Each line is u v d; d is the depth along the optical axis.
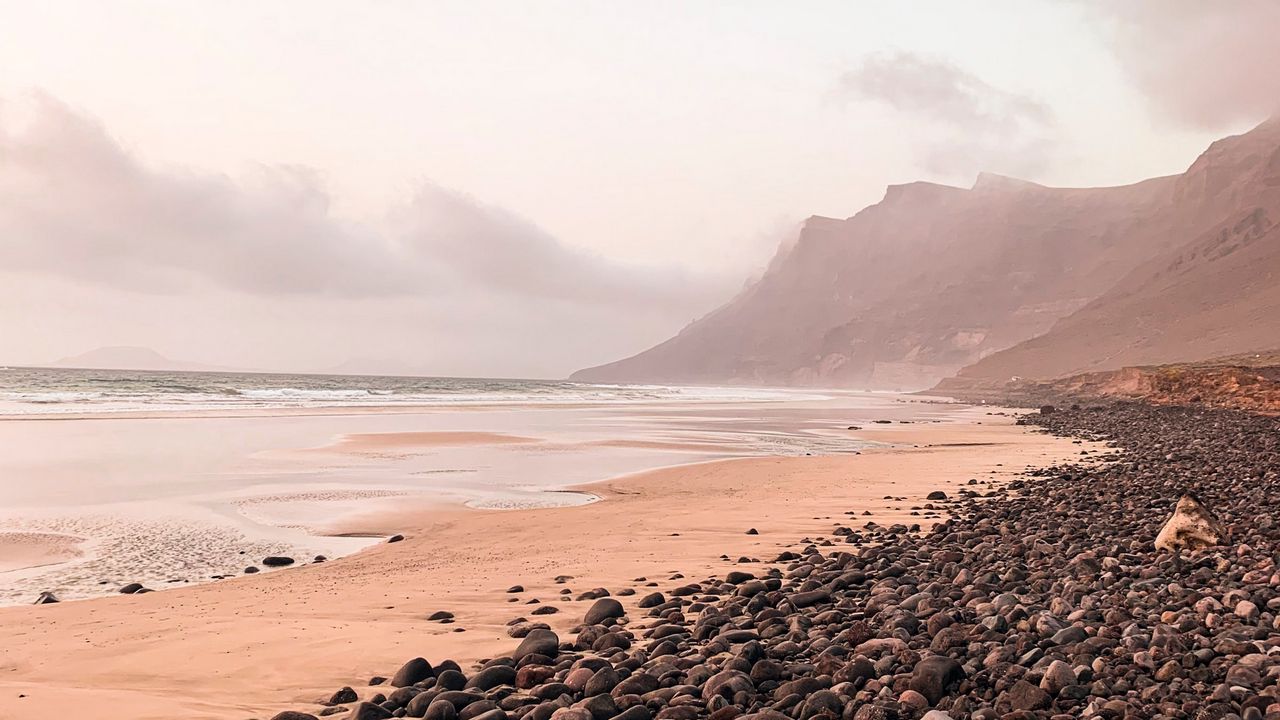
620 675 6.36
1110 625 7.10
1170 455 27.30
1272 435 32.66
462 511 17.72
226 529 15.65
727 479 23.47
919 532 14.80
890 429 50.50
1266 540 11.76
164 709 5.92
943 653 6.61
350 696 6.29
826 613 8.17
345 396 79.81
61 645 7.94
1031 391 129.75
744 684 5.87
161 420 42.84
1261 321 133.25
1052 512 16.11
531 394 109.31
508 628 8.49
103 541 14.43
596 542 14.07
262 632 8.30
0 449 28.25
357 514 17.27
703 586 10.60
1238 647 6.10
